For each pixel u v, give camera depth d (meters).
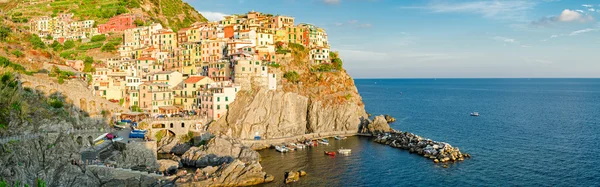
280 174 113.44
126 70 185.88
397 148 144.62
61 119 109.06
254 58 173.25
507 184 107.25
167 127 143.38
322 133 163.75
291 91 176.12
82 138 109.25
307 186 104.31
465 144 156.00
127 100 164.25
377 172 116.75
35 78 122.81
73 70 162.25
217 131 147.38
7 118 92.06
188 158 121.94
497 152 141.00
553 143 158.00
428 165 123.38
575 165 124.69
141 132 119.44
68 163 92.88
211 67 182.75
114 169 95.81
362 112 191.00
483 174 115.19
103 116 139.50
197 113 159.88
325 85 185.25
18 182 78.12
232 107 154.62
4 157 79.38
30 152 86.62
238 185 102.50
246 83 166.38
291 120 158.00
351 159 130.00
